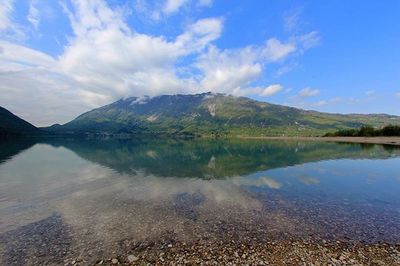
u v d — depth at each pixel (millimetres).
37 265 12258
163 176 36188
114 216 19125
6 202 22906
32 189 28031
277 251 13562
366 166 46750
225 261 12539
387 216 19141
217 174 38062
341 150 82125
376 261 12539
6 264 12352
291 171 40969
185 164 49938
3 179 33844
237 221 18078
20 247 14078
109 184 30656
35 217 18922
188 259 12758
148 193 26234
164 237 15367
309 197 24766
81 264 12320
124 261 12586
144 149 92938
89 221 18047
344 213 19875
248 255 13133
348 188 28672
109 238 15211
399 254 13234
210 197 24688
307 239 15055
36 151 79875
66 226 17109
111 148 97250
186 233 15961
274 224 17500
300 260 12594
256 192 26766
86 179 33812
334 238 15188
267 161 55312
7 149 86062
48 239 15086
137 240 14945
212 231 16281
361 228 16719
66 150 85062
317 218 18703
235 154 73188
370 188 28734
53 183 31234
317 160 56625
